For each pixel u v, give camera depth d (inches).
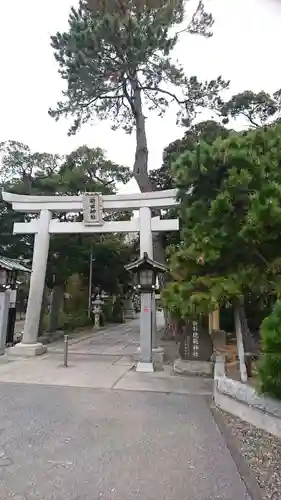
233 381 221.0
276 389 170.1
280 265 207.2
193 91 597.0
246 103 595.5
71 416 202.5
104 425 188.4
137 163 606.9
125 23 497.7
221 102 607.8
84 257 768.9
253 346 349.4
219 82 593.0
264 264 219.5
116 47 522.0
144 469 137.3
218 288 208.5
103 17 494.6
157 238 614.2
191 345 345.7
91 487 122.6
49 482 125.6
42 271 475.8
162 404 233.9
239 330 242.5
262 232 197.2
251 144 222.1
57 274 684.1
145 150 609.3
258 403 187.9
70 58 538.9
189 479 129.7
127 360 418.3
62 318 847.7
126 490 121.1
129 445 161.3
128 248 914.1
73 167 719.7
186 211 249.4
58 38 529.7
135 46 506.3
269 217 187.2
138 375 331.0
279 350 168.7
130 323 1192.2
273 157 217.8
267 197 190.4
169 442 165.8
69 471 134.5
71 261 703.1
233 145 219.0
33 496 115.9
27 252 692.7
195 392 270.2
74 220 697.6
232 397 213.8
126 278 987.9
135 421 196.7
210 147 231.3
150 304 369.1
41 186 670.5
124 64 535.5
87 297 1035.9
